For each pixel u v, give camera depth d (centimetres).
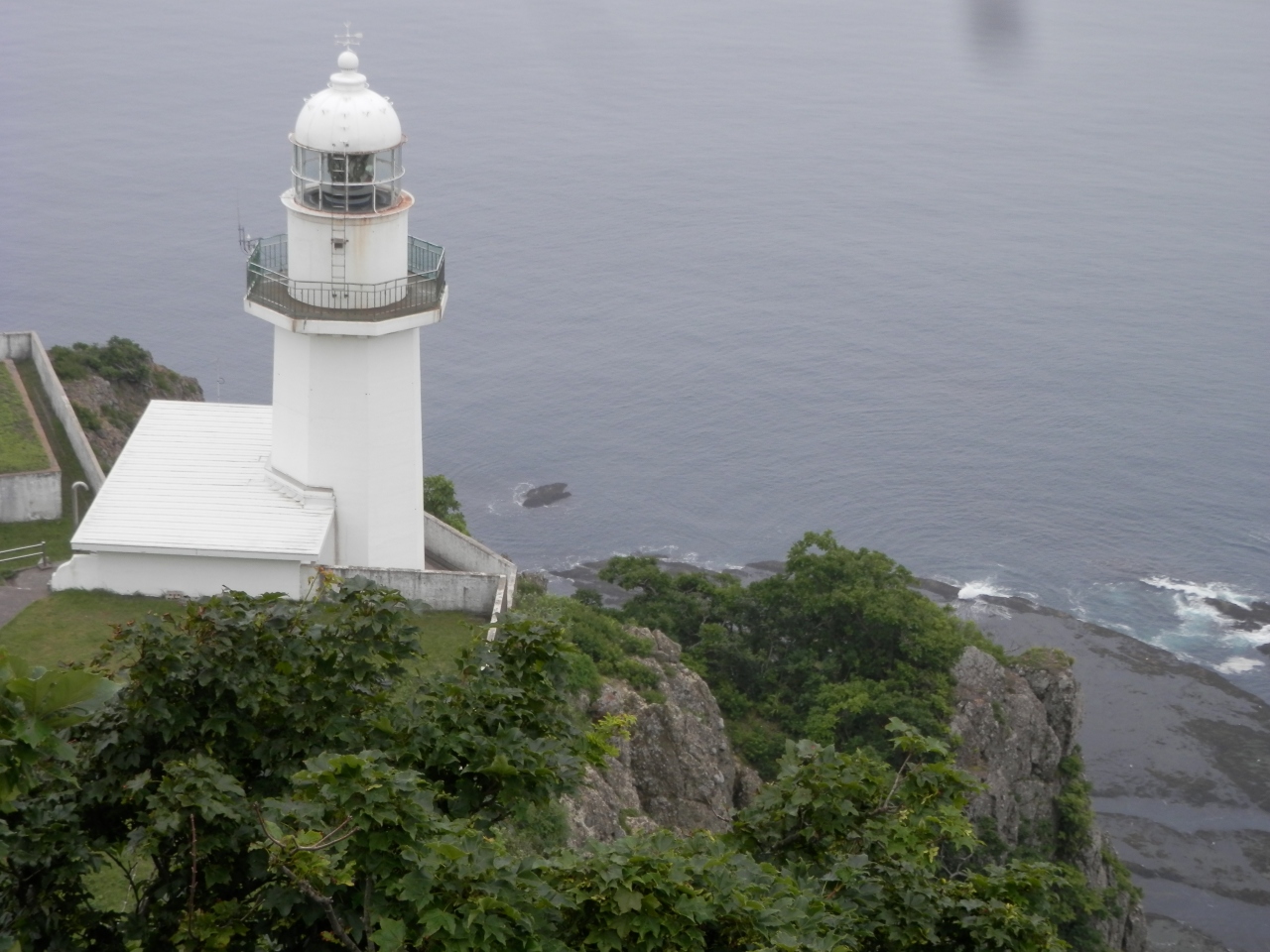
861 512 12319
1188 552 12206
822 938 1809
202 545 4278
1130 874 8438
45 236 14725
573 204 17812
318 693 2020
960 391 14212
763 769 5881
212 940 1730
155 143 17675
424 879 1669
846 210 18612
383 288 4431
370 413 4488
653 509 12069
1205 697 10675
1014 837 6669
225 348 12962
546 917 1784
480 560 4916
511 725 2114
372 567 4469
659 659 5469
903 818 2108
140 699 1933
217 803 1733
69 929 1803
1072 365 14875
